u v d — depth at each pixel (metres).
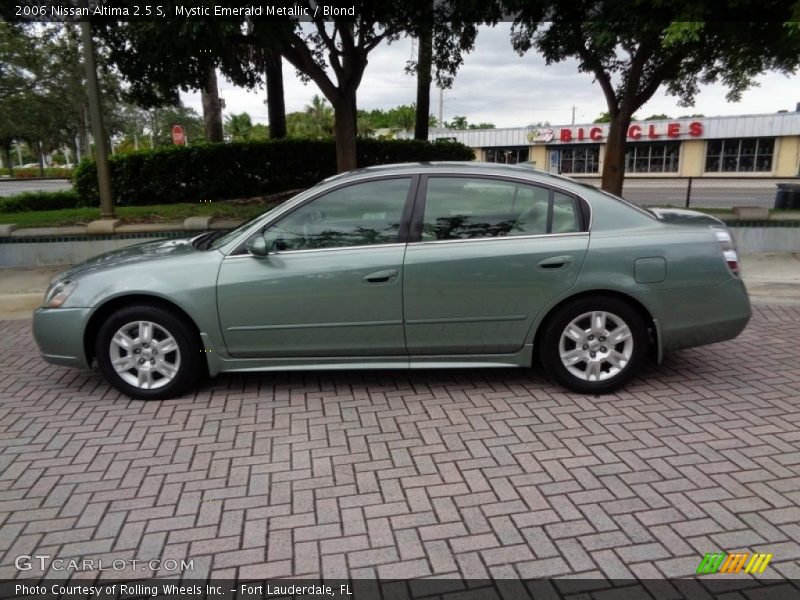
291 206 4.63
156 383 4.75
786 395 4.61
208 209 12.53
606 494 3.30
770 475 3.46
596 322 4.56
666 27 7.98
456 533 3.00
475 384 4.93
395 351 4.66
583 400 4.57
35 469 3.71
